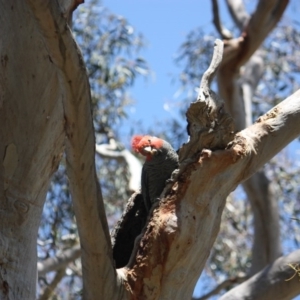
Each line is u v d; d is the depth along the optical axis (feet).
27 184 17.51
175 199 17.94
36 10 14.40
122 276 17.35
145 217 20.30
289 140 20.54
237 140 19.01
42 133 17.63
